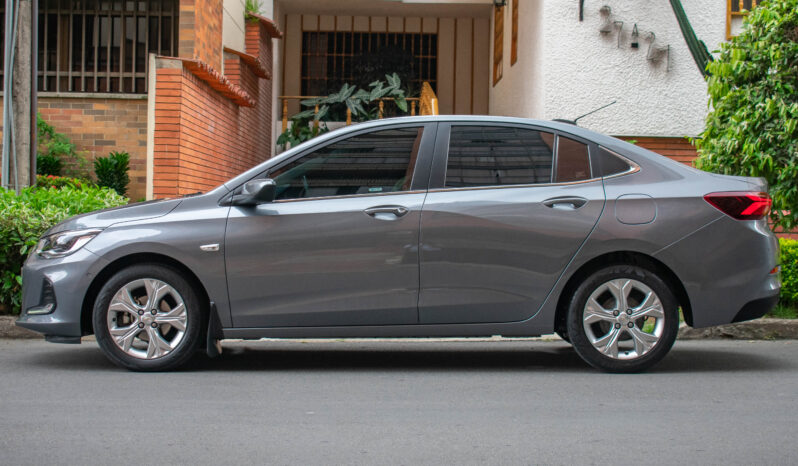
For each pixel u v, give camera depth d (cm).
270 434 414
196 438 406
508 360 648
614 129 1187
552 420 445
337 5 1816
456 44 1919
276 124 1766
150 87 1040
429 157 580
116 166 1239
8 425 428
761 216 582
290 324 570
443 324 571
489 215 565
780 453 384
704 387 534
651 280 569
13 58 855
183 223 569
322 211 567
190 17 1129
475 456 378
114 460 369
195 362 630
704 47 1095
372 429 425
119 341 572
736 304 570
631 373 581
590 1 1184
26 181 862
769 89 788
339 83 1906
